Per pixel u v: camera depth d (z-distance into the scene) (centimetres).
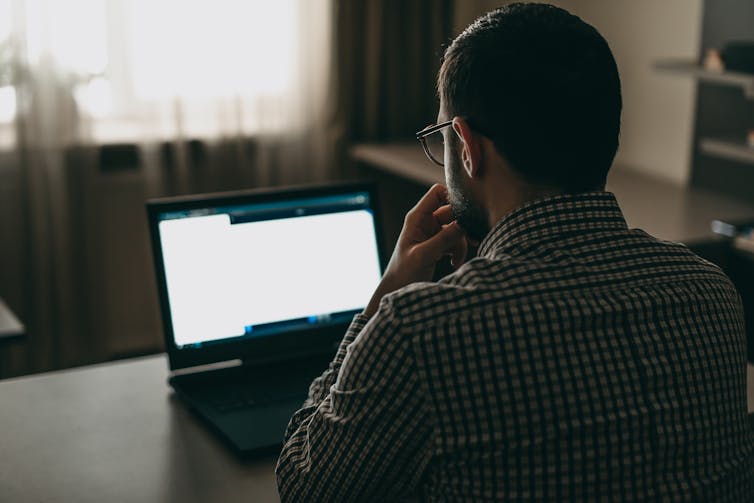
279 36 367
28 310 352
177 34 351
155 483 123
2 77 333
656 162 340
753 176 292
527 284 88
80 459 129
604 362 88
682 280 94
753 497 98
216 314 154
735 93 296
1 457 129
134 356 375
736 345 96
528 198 94
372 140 388
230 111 367
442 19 384
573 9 369
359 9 375
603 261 92
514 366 86
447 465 89
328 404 101
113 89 349
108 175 360
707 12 293
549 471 86
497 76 90
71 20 337
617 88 93
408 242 120
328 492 97
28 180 342
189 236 153
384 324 90
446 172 101
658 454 88
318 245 161
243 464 128
